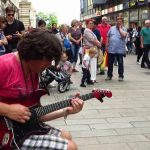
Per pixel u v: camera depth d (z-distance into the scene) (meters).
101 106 3.75
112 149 2.49
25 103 1.43
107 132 2.85
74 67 6.90
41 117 1.54
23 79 1.44
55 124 3.08
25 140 1.40
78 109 1.49
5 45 4.19
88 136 2.75
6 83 1.42
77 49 6.96
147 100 4.09
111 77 5.76
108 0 20.64
